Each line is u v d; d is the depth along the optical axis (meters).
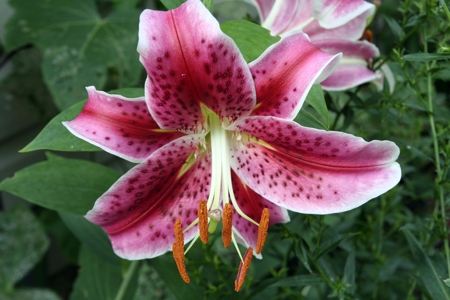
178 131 0.26
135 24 0.50
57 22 0.49
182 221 0.28
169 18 0.22
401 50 0.36
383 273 0.39
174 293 0.36
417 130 0.44
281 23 0.33
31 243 0.54
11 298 0.52
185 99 0.25
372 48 0.33
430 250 0.33
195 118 0.26
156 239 0.27
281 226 0.31
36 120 0.61
